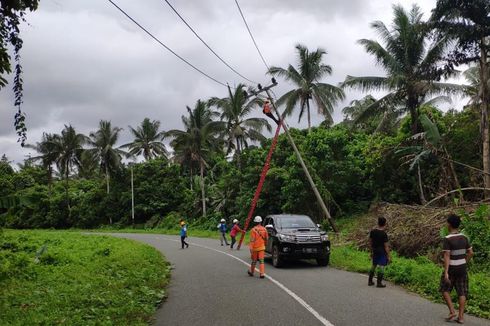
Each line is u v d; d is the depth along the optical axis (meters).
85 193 66.38
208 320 7.57
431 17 20.92
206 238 33.16
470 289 8.66
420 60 26.09
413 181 26.59
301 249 14.00
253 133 43.03
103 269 13.59
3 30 8.40
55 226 63.97
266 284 11.08
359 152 31.78
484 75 20.95
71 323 7.04
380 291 9.80
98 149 59.81
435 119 25.42
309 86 37.16
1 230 12.65
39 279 11.52
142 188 57.56
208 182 51.62
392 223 16.42
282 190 30.30
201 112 47.00
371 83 27.41
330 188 29.81
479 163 23.25
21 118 8.66
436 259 13.20
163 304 9.05
